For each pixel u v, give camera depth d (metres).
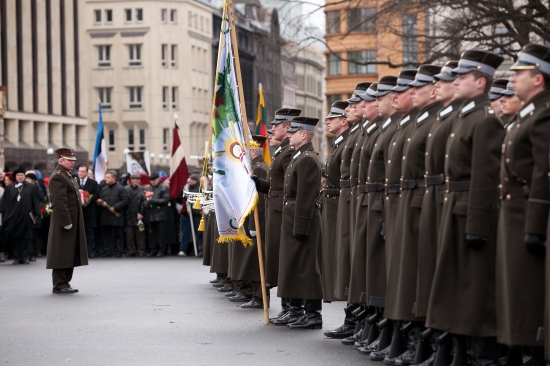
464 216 9.78
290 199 13.91
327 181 13.61
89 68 105.25
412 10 31.59
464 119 9.93
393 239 10.81
